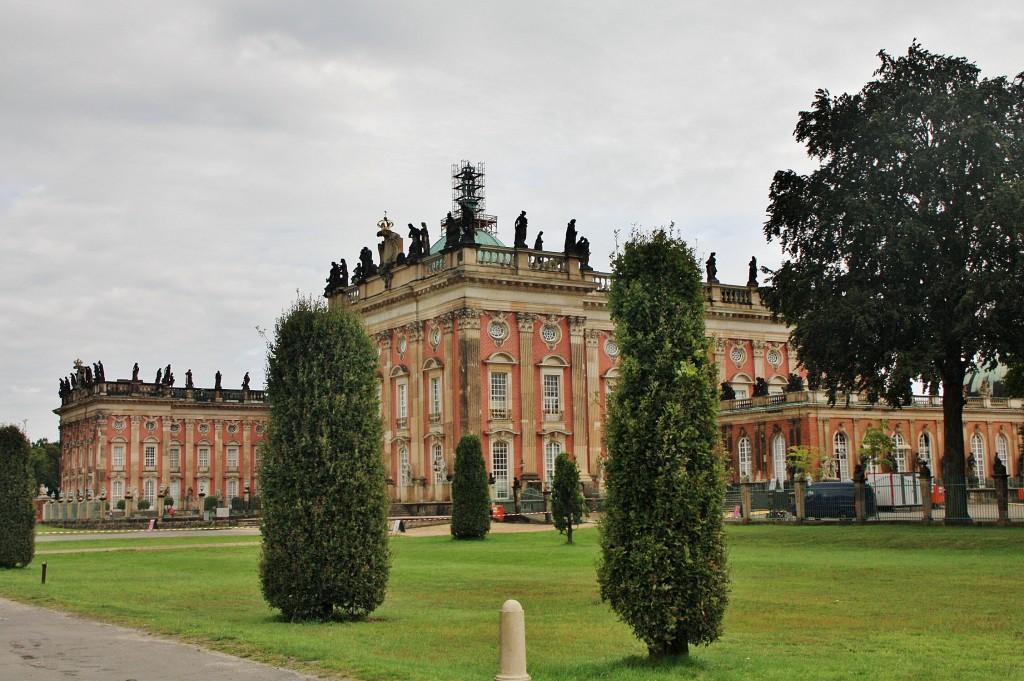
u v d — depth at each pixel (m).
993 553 44.09
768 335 113.81
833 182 59.41
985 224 53.19
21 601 33.75
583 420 98.06
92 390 152.62
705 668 20.30
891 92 58.22
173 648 23.03
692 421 22.38
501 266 94.94
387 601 32.72
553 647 23.41
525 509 89.06
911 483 80.75
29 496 49.62
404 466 101.50
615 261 23.62
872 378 60.12
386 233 109.00
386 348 104.62
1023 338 55.50
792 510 69.62
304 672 19.97
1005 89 57.22
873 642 22.95
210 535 81.38
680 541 21.62
